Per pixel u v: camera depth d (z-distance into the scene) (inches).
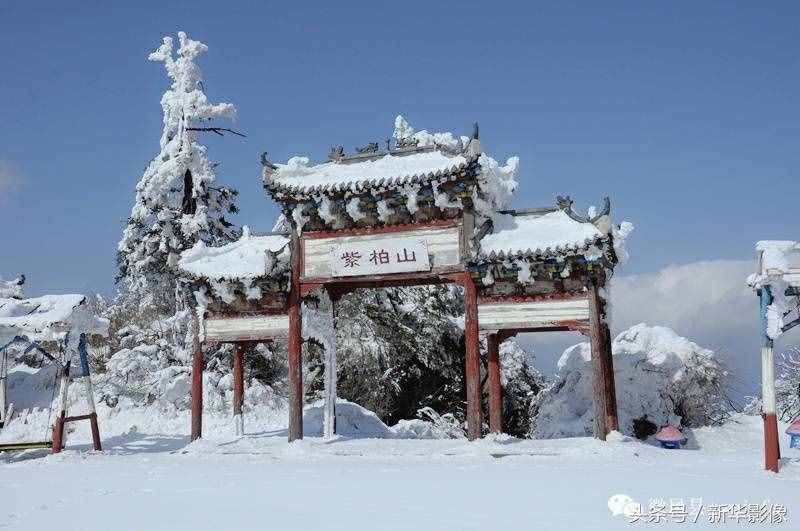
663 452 1138.0
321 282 1332.4
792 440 1355.8
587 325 1189.1
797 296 954.7
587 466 959.0
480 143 1223.5
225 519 566.6
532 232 1239.5
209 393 1756.9
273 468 1008.9
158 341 1961.1
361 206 1299.2
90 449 1403.8
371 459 1135.0
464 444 1219.9
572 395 1573.6
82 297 1403.8
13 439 1530.5
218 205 2169.0
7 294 1750.7
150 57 2196.1
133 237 2201.0
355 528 522.3
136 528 539.5
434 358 2155.5
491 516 566.9
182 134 2128.4
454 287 2369.6
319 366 2070.6
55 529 544.1
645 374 1525.6
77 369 1393.9
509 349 2293.3
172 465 1097.4
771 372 923.4
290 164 1358.3
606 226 1183.6
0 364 1590.8
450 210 1266.0
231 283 1369.3
